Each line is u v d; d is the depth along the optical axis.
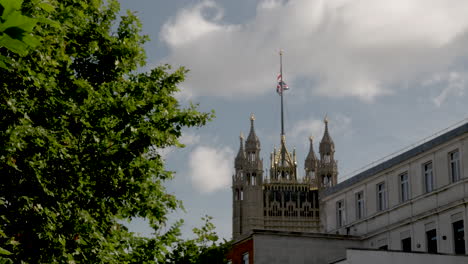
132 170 23.08
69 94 20.59
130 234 25.34
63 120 20.19
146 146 22.84
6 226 18.03
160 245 25.52
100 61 23.41
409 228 53.03
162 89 25.45
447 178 50.22
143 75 25.97
